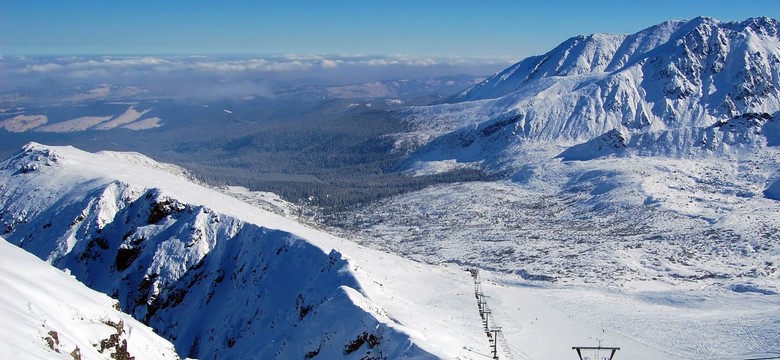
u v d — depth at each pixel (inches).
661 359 2891.2
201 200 5295.3
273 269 4037.9
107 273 4872.0
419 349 2092.8
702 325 3326.8
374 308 2635.3
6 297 1544.0
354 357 2304.4
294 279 3843.5
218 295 4352.9
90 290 2121.1
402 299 3432.6
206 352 3922.2
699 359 2869.1
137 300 4507.9
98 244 5113.2
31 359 1252.5
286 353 2578.7
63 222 5324.8
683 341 3115.2
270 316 3708.2
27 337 1365.7
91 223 5206.7
